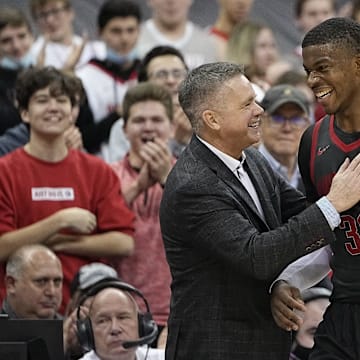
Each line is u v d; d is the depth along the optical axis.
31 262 11.80
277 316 9.15
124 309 10.92
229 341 9.17
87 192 13.01
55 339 9.34
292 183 14.11
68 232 12.80
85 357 10.98
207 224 8.99
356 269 9.36
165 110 13.69
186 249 9.23
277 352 9.30
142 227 13.27
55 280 11.88
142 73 15.12
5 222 12.62
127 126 13.73
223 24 18.86
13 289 11.86
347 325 9.42
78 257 12.84
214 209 8.99
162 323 13.08
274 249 8.77
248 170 9.42
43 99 12.87
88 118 15.09
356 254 9.31
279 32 20.23
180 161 9.31
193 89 9.23
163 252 13.26
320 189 9.56
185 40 18.22
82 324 10.95
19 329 9.36
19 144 13.97
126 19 16.23
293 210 9.69
